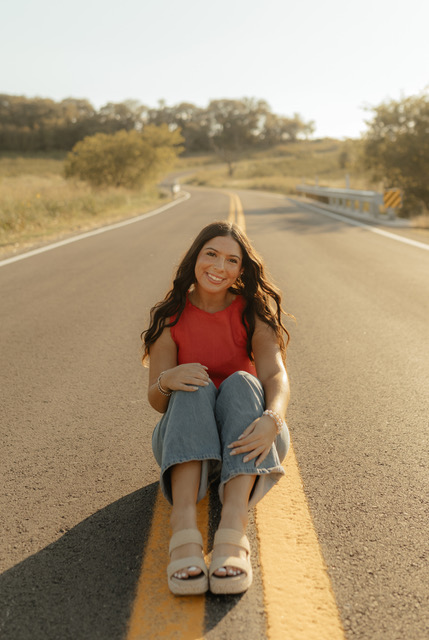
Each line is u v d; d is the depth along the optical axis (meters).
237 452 2.18
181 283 2.66
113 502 2.62
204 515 2.49
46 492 2.72
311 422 3.48
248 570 1.99
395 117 21.83
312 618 1.86
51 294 7.73
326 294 7.36
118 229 16.25
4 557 2.23
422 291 7.35
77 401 3.94
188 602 1.96
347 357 4.79
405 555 2.17
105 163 40.12
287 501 2.58
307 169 87.50
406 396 3.88
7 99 144.62
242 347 2.73
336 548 2.22
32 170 76.75
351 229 15.09
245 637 1.79
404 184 22.02
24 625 1.87
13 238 14.34
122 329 5.88
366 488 2.68
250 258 2.67
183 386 2.33
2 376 4.51
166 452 2.19
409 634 1.78
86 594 2.01
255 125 155.38
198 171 110.25
